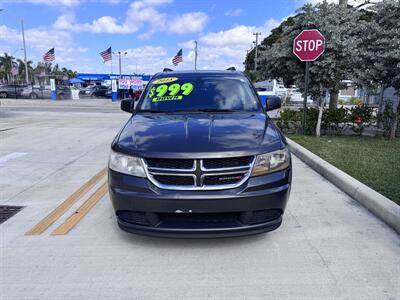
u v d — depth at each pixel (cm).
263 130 352
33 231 385
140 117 411
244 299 263
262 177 308
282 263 312
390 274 293
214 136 326
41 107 2478
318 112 1040
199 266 308
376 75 824
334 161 647
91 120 1497
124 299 265
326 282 283
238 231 305
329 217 411
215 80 486
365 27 884
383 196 434
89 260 321
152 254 330
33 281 289
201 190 297
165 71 548
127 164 315
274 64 1046
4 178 593
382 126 1041
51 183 564
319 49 861
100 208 452
